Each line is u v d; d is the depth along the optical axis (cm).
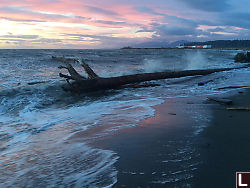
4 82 1023
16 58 2612
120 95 802
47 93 818
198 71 1352
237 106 518
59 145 315
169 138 318
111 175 212
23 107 617
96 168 231
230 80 1005
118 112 516
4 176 227
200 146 280
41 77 1255
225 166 221
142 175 209
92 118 472
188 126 377
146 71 1567
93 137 340
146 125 393
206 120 411
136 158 251
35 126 434
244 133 327
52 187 200
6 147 321
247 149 265
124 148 285
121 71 1545
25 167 247
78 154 275
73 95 829
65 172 228
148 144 296
